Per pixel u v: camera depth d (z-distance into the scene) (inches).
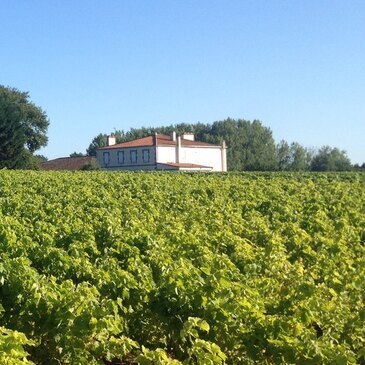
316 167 4901.6
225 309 261.3
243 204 737.6
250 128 5866.1
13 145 2815.0
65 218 549.3
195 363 262.4
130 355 301.0
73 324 247.8
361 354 257.4
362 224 591.2
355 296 313.9
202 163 3718.0
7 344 206.4
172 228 477.4
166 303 283.9
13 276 284.8
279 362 249.0
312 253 415.2
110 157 3700.8
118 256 385.1
